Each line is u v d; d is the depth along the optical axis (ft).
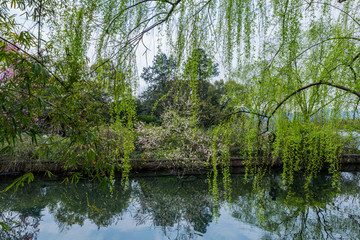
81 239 7.68
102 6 4.15
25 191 13.15
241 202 11.49
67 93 3.77
